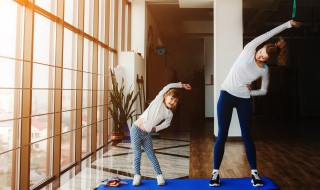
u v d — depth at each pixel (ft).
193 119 30.17
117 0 17.94
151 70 23.57
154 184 8.32
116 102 16.02
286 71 32.09
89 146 13.55
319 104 32.32
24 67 7.67
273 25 29.19
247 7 22.40
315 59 32.45
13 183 7.52
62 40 9.72
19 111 7.65
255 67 7.98
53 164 9.36
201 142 16.65
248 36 29.01
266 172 10.07
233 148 14.62
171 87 8.66
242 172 10.05
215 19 17.35
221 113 8.25
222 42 17.22
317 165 11.13
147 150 8.55
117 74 16.65
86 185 8.46
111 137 16.46
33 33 7.84
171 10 25.18
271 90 31.89
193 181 8.61
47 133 9.43
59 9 9.66
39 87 8.84
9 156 7.39
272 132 20.77
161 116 8.44
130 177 9.39
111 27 17.49
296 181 8.97
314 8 25.14
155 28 28.71
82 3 11.96
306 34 29.89
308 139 17.65
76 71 11.70
